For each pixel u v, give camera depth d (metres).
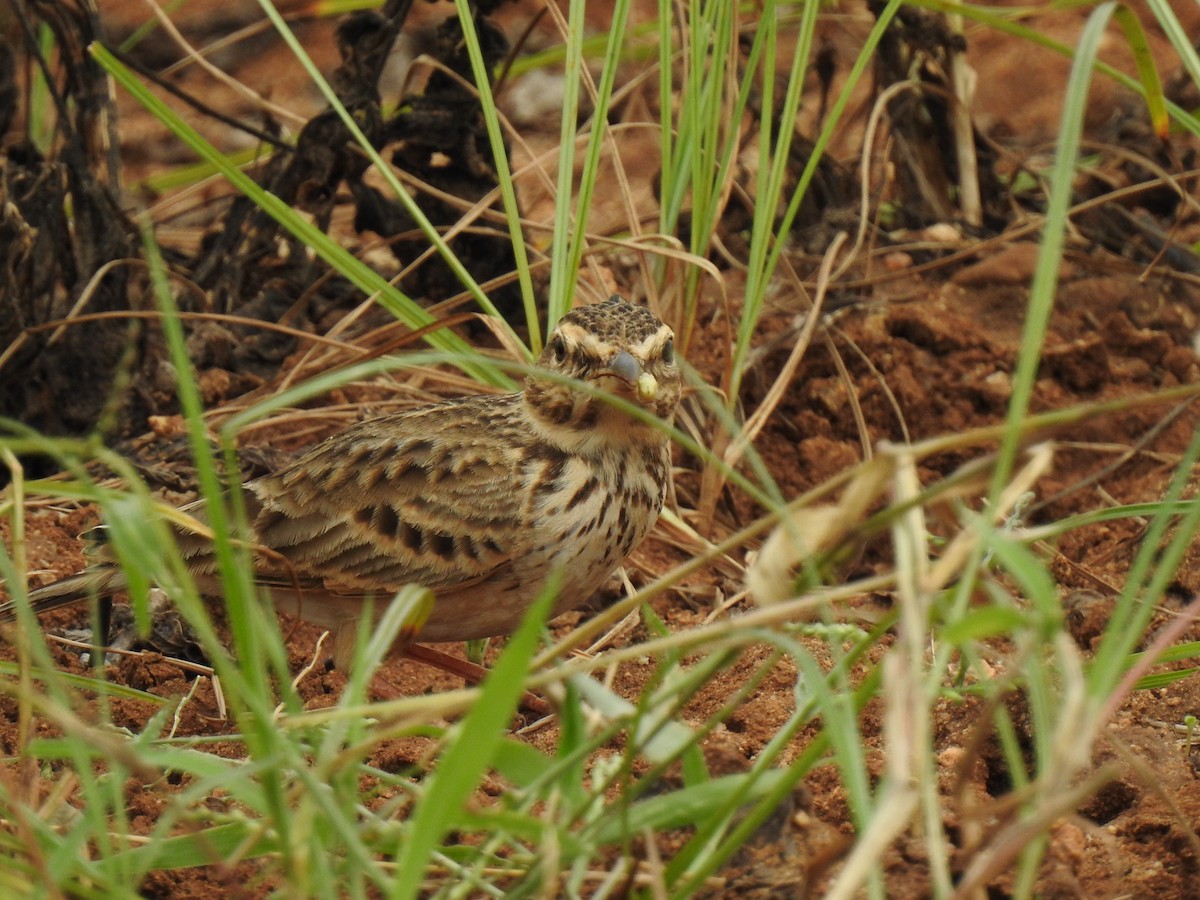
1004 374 14.13
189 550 10.02
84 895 6.00
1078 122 6.13
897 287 14.99
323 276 14.13
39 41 15.34
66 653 10.73
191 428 5.76
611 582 11.77
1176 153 16.47
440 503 9.85
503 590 10.00
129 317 13.48
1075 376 14.10
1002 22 13.14
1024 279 14.91
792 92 11.84
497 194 13.56
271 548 10.05
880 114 15.34
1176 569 11.19
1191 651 8.37
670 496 12.32
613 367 9.53
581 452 9.91
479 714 5.12
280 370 14.15
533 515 9.73
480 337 14.94
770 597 5.60
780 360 14.01
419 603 6.70
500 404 10.45
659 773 6.07
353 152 14.45
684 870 6.15
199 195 17.53
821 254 15.37
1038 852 5.69
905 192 16.02
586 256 13.70
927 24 15.42
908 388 13.97
